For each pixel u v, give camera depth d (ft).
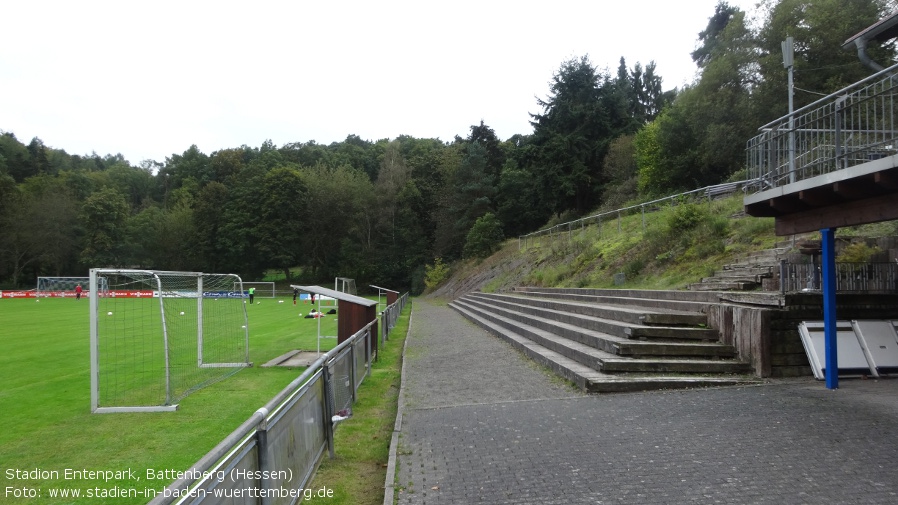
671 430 19.67
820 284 29.96
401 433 21.34
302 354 49.24
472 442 19.77
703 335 30.60
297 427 15.38
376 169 296.30
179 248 235.40
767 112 88.48
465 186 190.60
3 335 65.62
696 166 106.63
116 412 28.48
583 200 153.58
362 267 208.54
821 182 22.82
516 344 44.86
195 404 30.12
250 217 224.12
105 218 233.96
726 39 98.43
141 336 63.72
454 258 195.62
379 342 52.06
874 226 39.99
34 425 26.14
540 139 163.02
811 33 84.58
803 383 25.99
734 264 43.55
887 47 79.97
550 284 80.43
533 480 15.80
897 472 14.96
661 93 217.15
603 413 22.56
